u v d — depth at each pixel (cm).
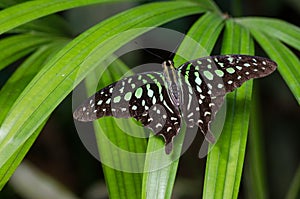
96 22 61
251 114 51
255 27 47
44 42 49
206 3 48
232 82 40
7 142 39
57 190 60
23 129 39
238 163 40
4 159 39
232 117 42
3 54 47
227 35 45
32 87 40
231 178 40
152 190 40
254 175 52
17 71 47
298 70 44
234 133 41
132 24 43
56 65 41
